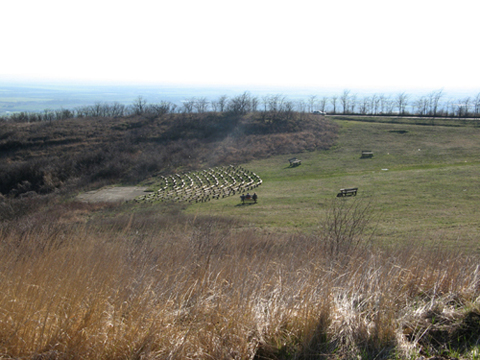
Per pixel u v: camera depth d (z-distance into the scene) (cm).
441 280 423
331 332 324
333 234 605
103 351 282
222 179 3931
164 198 3294
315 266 425
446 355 301
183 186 3775
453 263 458
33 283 337
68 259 404
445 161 3538
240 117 6272
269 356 305
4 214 2312
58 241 508
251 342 308
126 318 318
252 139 5353
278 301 356
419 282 426
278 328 321
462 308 369
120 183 4250
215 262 438
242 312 328
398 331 325
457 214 1784
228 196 3073
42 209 2733
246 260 448
